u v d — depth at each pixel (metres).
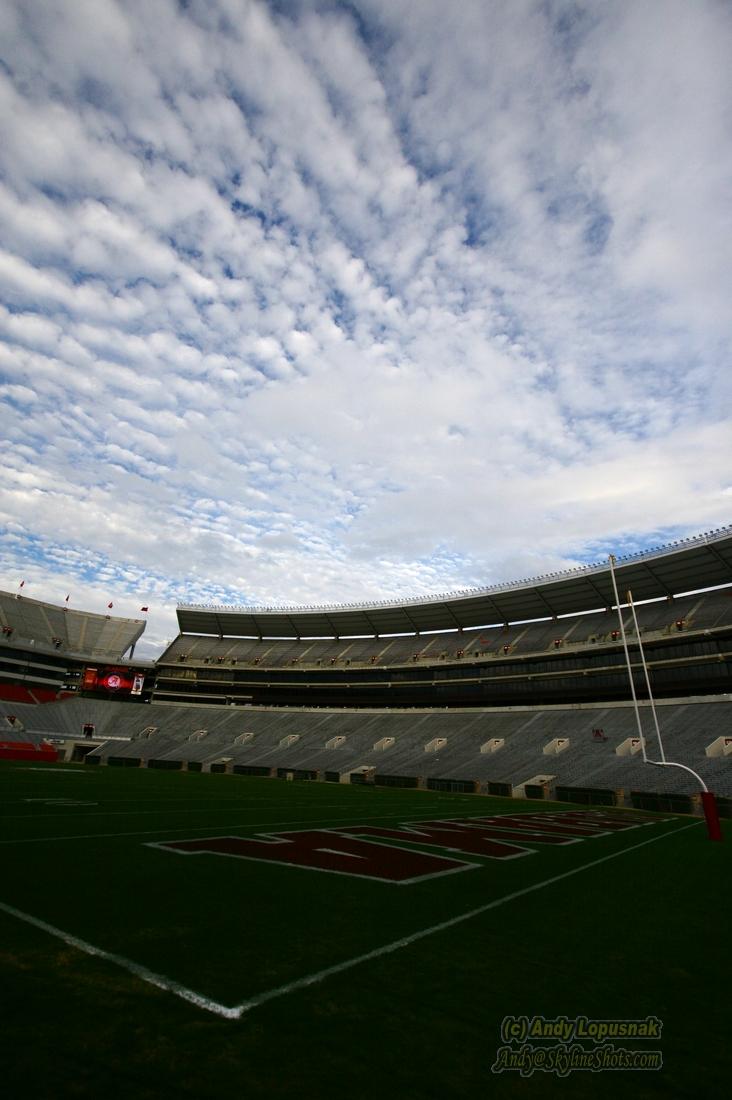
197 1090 2.74
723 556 43.06
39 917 5.20
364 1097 2.78
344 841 11.45
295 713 56.91
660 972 4.79
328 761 44.25
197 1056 3.05
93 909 5.57
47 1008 3.45
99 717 59.38
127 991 3.78
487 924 5.99
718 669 41.97
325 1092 2.80
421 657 58.56
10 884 6.32
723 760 29.06
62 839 9.66
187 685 68.19
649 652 45.31
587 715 40.78
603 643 46.84
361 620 65.75
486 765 37.72
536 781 33.28
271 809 17.72
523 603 55.53
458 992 4.13
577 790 30.36
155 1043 3.15
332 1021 3.55
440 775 38.03
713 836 14.84
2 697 57.88
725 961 5.15
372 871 8.48
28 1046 3.01
